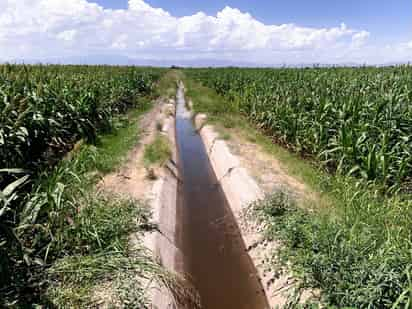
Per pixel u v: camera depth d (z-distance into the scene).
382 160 5.71
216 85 22.78
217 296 4.66
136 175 7.52
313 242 4.02
